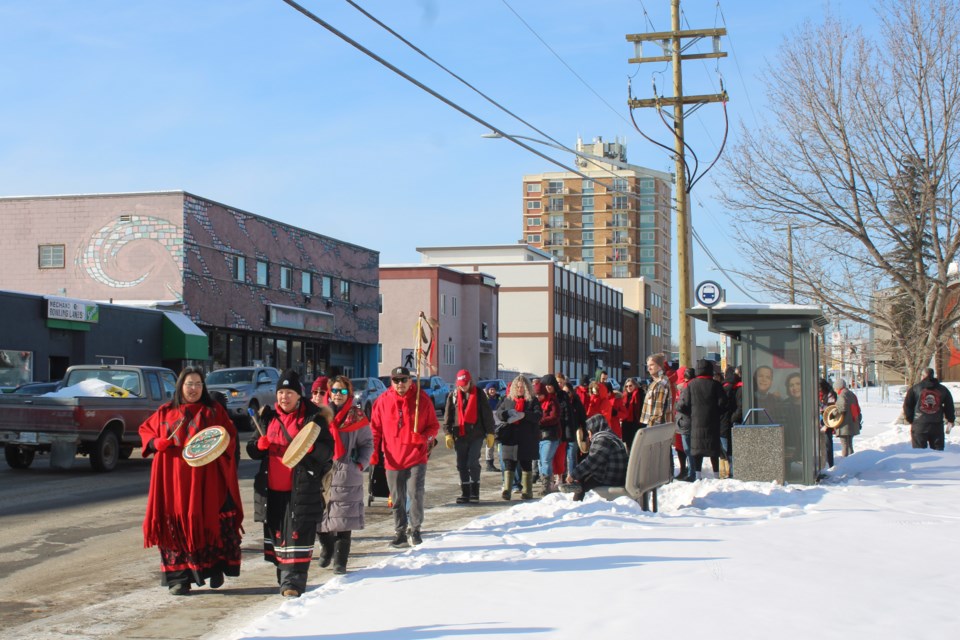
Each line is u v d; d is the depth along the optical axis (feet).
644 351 412.16
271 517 27.09
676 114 76.28
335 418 29.86
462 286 252.42
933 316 90.79
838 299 94.07
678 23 76.64
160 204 140.67
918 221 88.84
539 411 51.60
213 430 26.37
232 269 152.66
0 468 65.87
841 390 70.95
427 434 35.86
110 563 33.71
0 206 144.87
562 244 499.51
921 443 68.13
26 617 25.67
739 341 59.36
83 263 142.72
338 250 189.67
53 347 119.65
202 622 24.85
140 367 68.18
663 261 505.66
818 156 89.61
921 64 86.58
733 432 51.42
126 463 70.38
